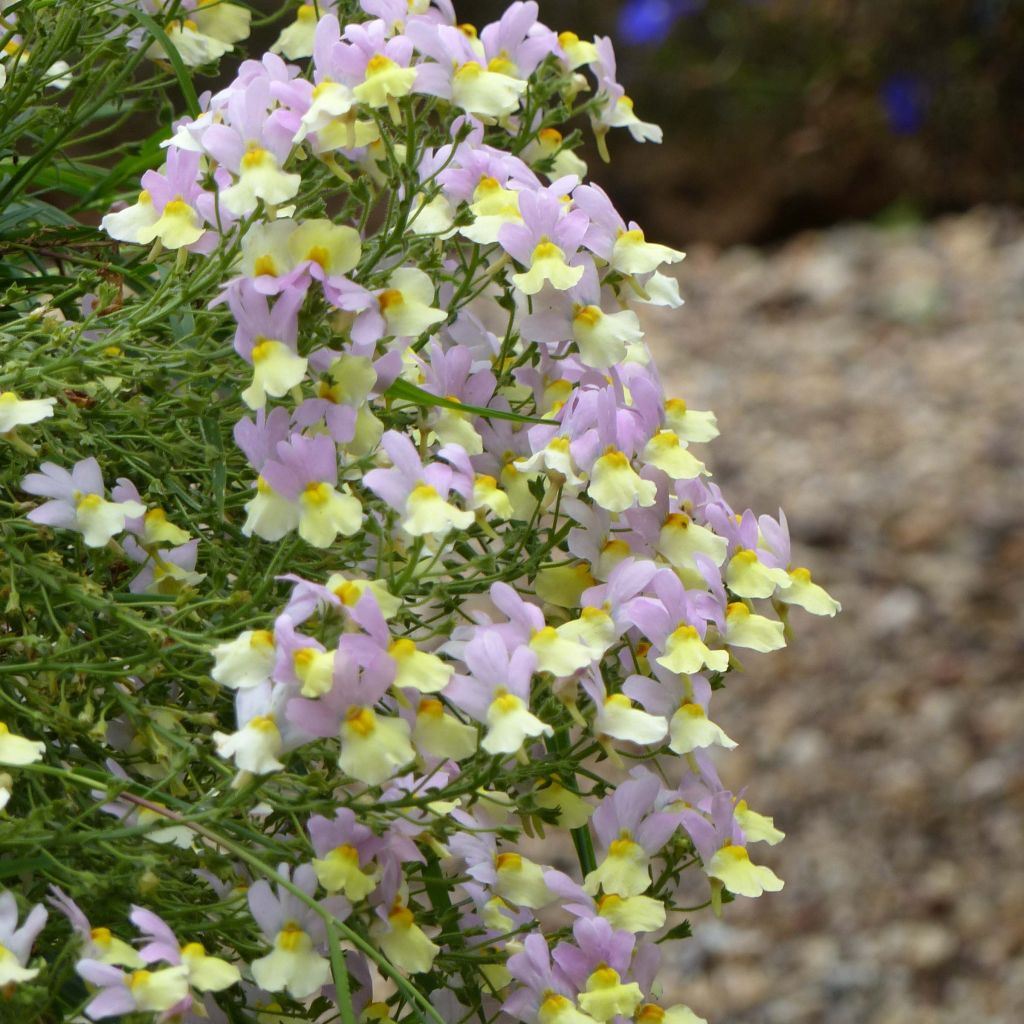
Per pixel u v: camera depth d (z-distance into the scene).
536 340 0.69
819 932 1.77
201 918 0.66
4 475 0.67
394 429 0.70
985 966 1.71
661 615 0.67
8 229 0.73
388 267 0.69
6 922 0.62
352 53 0.67
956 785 1.91
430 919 0.67
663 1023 0.67
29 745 0.63
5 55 0.73
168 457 0.69
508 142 0.75
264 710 0.64
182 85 0.70
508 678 0.65
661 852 0.70
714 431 0.71
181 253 0.68
